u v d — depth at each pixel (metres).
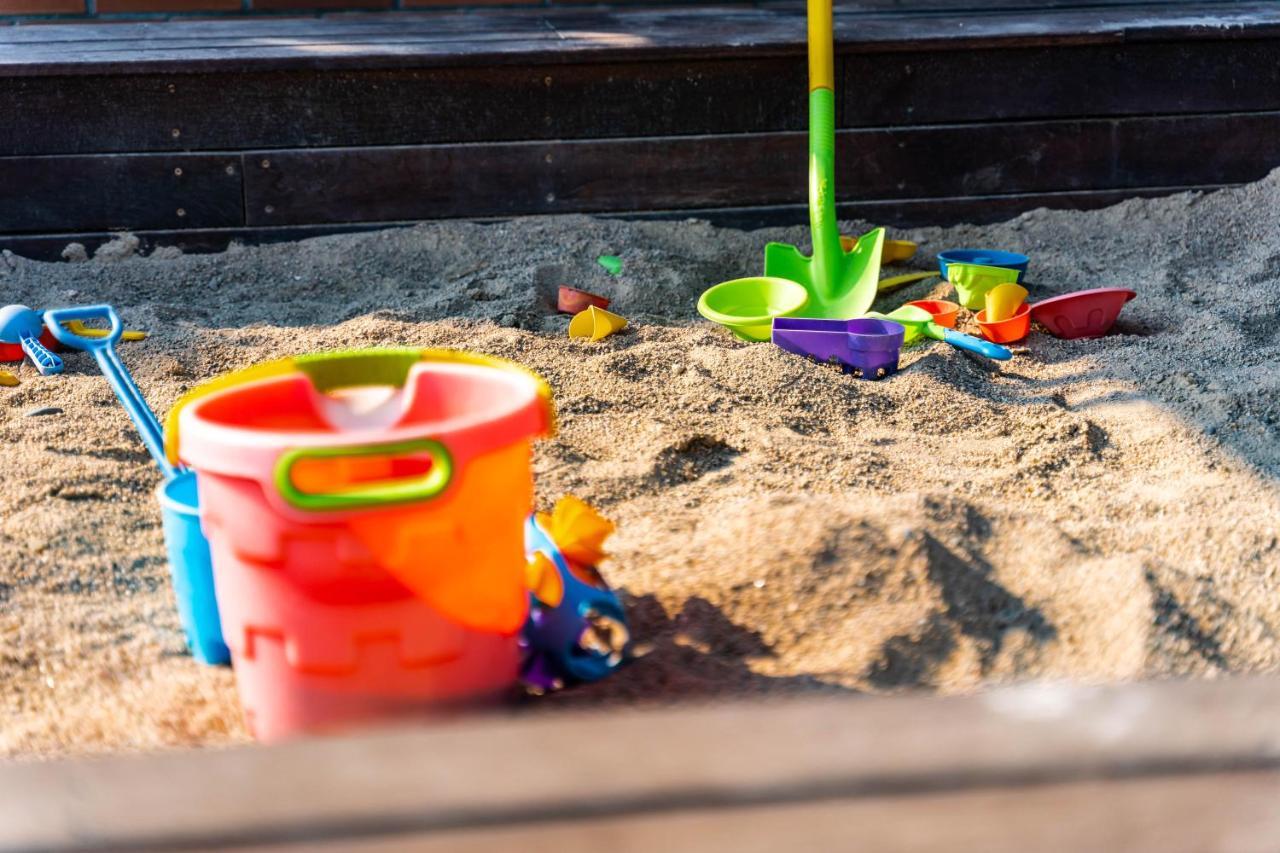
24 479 1.78
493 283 2.82
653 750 0.79
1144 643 1.22
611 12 3.85
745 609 1.31
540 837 0.73
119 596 1.49
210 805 0.75
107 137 2.98
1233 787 0.76
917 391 2.20
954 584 1.32
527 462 1.09
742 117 3.14
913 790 0.76
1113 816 0.74
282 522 0.97
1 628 1.39
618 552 1.50
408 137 3.07
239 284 2.92
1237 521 1.61
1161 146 3.26
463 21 3.63
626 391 2.17
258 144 3.04
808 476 1.81
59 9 3.74
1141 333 2.60
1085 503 1.72
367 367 1.22
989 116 3.19
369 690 1.03
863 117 3.16
